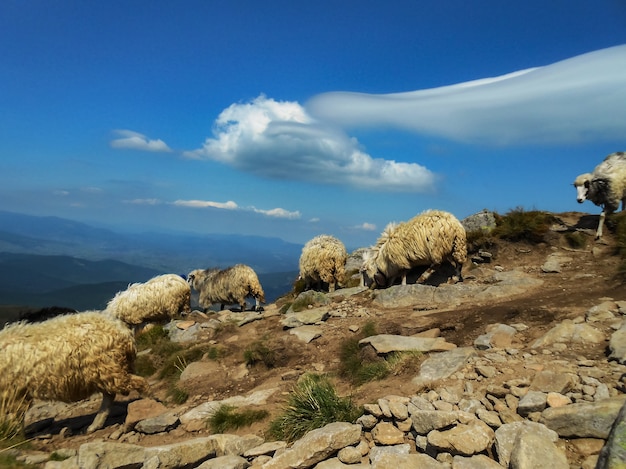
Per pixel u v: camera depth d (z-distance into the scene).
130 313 4.88
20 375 2.55
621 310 2.68
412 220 4.50
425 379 2.40
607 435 1.55
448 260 4.43
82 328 2.69
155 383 3.69
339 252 5.72
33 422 3.09
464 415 1.83
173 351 4.09
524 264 4.55
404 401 2.17
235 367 3.55
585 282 3.67
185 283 5.12
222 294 5.90
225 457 2.09
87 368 2.64
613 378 1.94
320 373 3.11
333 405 2.35
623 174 4.48
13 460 2.06
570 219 5.24
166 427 2.71
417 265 4.57
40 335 2.62
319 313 4.09
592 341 2.38
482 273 4.52
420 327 3.24
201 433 2.65
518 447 1.51
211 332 4.41
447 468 1.59
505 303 3.38
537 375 2.04
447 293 3.99
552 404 1.78
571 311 2.91
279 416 2.48
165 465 2.02
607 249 4.36
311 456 1.89
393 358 2.77
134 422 2.79
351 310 4.19
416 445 1.86
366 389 2.58
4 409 2.52
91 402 3.38
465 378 2.28
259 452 2.14
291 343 3.58
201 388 3.33
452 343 2.92
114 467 1.96
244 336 4.14
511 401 1.92
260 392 2.96
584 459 1.50
